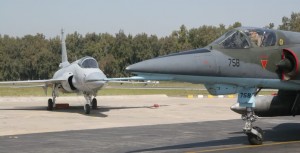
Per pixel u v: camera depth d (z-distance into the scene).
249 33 10.08
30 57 102.00
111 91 50.19
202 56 9.27
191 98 35.91
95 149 9.92
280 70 10.10
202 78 9.25
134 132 13.19
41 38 117.75
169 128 14.29
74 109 23.62
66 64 26.19
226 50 9.66
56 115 19.75
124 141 11.21
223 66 9.38
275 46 10.16
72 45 103.31
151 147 10.20
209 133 12.88
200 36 95.00
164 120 17.42
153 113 20.92
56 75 23.62
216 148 9.95
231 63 9.52
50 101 23.11
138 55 94.62
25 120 17.34
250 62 9.77
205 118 18.36
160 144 10.68
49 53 101.25
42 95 41.78
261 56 9.93
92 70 20.27
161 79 8.96
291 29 79.88
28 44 108.19
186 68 8.88
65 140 11.43
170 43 95.12
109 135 12.47
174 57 9.02
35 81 22.47
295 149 9.66
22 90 55.28
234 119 17.73
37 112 21.48
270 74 10.03
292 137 11.84
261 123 15.66
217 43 9.81
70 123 16.20
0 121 16.92
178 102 30.16
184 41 96.50
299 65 9.65
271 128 14.08
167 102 30.20
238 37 9.95
